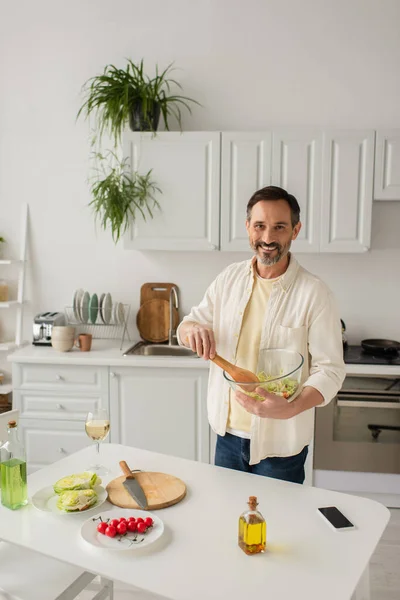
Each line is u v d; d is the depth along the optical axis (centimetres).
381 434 299
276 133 309
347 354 319
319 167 309
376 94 337
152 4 345
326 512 136
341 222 312
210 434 308
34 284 371
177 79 347
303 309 177
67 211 363
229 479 157
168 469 163
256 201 173
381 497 305
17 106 361
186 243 321
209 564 115
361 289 348
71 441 318
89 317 346
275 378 144
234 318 190
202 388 305
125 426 313
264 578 110
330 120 340
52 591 148
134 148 319
